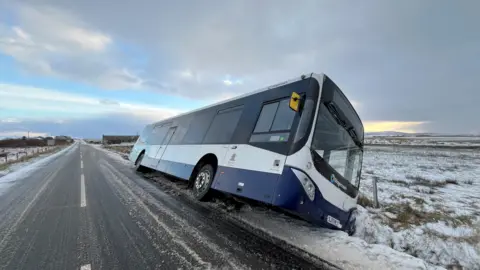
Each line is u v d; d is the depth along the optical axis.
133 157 13.92
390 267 2.98
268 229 4.17
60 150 36.75
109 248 3.27
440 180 10.94
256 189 4.06
